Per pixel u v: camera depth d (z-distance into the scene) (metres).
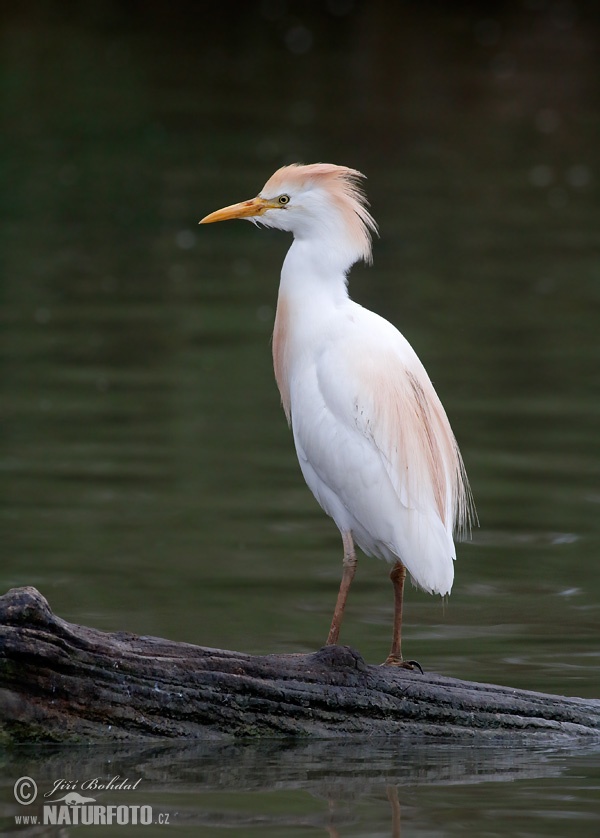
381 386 8.88
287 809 7.39
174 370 19.17
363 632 10.81
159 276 24.66
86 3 53.25
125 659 8.09
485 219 29.39
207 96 40.50
